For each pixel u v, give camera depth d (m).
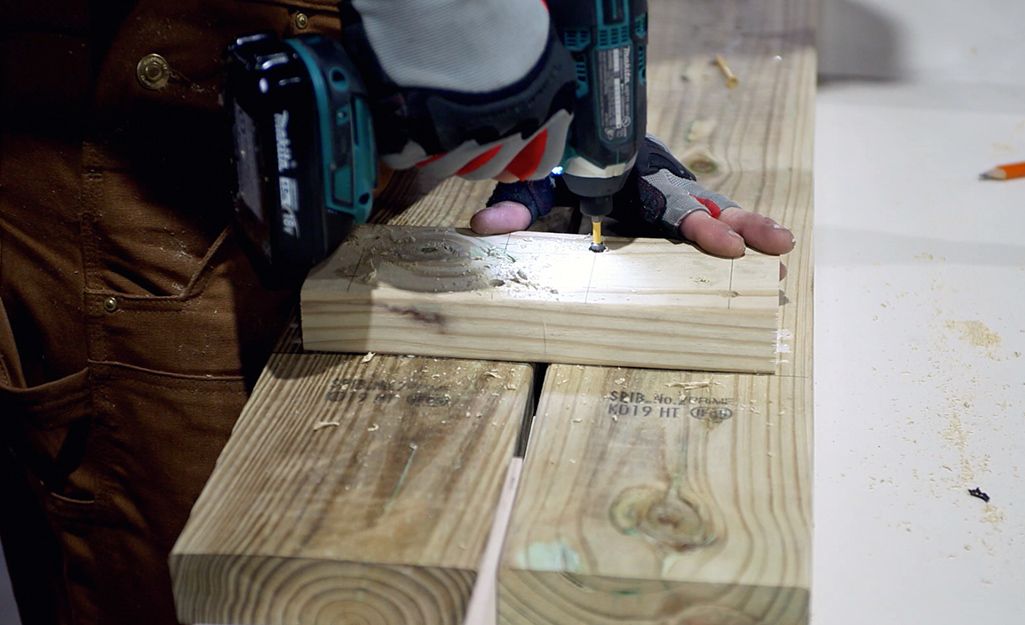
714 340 0.96
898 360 1.39
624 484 0.82
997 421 1.29
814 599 1.07
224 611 0.79
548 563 0.74
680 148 1.44
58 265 1.25
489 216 1.12
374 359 1.03
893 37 2.27
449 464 0.86
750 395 0.94
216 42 1.13
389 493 0.83
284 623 0.79
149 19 1.11
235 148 0.86
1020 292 1.51
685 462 0.85
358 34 0.82
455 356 1.03
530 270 1.04
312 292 1.01
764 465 0.84
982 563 1.11
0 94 1.16
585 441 0.88
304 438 0.90
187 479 1.34
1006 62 2.16
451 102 0.81
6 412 1.29
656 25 1.92
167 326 1.25
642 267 1.04
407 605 0.76
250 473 0.86
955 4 2.29
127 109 1.15
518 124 0.83
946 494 1.19
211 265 1.23
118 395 1.31
